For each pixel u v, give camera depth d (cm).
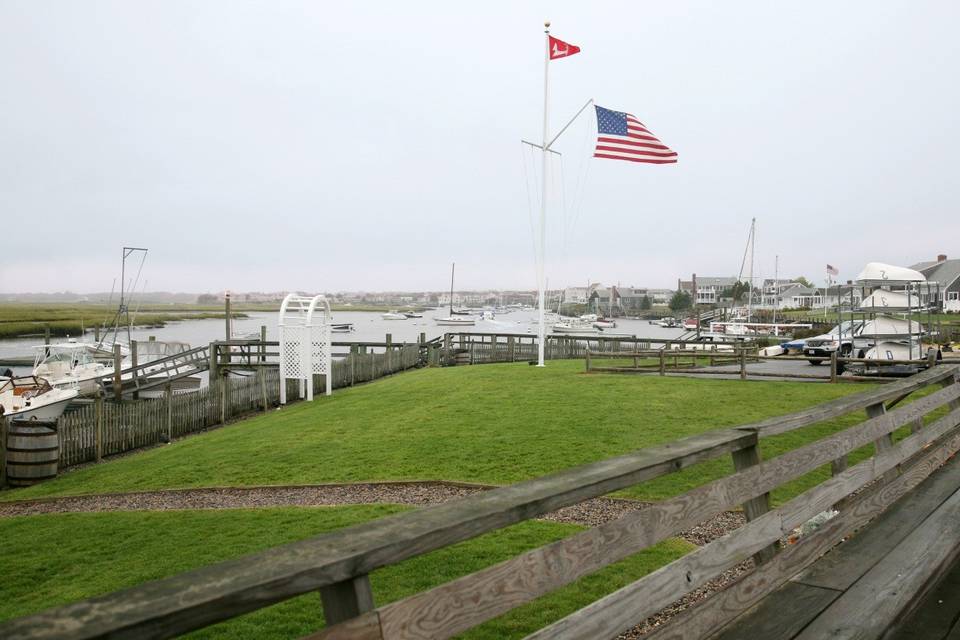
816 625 336
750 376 2173
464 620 204
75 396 2548
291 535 814
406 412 1717
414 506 918
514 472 1065
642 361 2977
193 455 1481
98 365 3216
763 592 365
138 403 1836
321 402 2214
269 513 927
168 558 759
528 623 536
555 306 19588
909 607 376
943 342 3559
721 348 3753
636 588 269
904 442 593
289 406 2281
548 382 2091
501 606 216
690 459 304
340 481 1098
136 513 1002
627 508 845
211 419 2095
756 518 361
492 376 2347
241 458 1363
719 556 323
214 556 754
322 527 841
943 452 710
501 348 3716
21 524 1002
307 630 545
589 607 246
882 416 539
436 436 1373
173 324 15550
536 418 1479
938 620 384
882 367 2184
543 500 228
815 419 423
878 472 526
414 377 2677
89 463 1667
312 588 164
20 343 8162
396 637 184
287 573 159
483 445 1254
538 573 230
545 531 755
